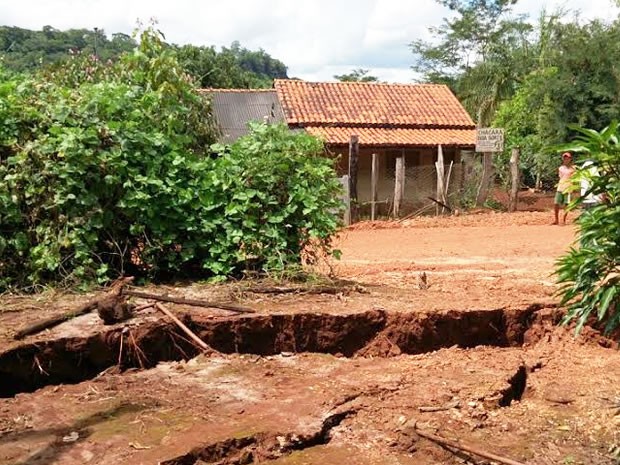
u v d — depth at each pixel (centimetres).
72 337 584
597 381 611
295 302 714
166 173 778
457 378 589
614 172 463
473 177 2070
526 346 706
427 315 680
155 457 430
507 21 3850
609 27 2464
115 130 756
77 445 448
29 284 725
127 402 524
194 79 1352
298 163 809
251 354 647
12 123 752
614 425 522
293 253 816
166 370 601
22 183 721
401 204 1919
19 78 859
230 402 526
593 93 2352
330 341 666
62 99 786
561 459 470
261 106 2330
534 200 2298
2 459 428
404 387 566
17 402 527
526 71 3244
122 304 627
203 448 446
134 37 1019
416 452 470
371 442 478
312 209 789
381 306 702
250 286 750
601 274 489
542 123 2497
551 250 1205
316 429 479
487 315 699
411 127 2208
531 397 593
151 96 830
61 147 716
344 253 1223
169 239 766
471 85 3488
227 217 791
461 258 1138
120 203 745
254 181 786
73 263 731
